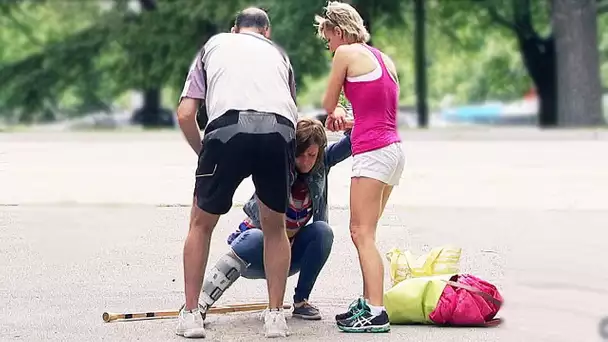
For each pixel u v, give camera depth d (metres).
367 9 122.50
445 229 36.44
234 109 20.62
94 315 23.91
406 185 48.78
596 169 56.50
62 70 140.62
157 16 128.62
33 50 177.88
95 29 138.12
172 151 68.25
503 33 146.25
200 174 20.98
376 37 143.88
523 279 28.02
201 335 21.39
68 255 31.75
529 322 22.94
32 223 37.34
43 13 166.12
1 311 24.34
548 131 94.88
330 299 25.95
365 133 22.12
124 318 23.22
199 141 21.70
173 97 153.38
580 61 116.00
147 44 128.62
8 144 75.19
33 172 52.97
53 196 43.88
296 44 117.50
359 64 22.12
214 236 34.72
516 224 37.69
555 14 117.81
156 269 29.78
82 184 47.78
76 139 82.56
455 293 22.55
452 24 146.88
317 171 23.00
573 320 23.12
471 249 32.75
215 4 120.50
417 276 23.84
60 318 23.56
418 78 132.12
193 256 21.39
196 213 21.28
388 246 33.28
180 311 22.30
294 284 27.86
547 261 30.58
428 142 81.88
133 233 35.50
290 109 21.11
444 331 22.16
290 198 22.89
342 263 30.52
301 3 117.31
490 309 22.80
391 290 22.84
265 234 21.55
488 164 60.06
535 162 61.06
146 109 151.88
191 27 127.50
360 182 22.16
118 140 81.75
